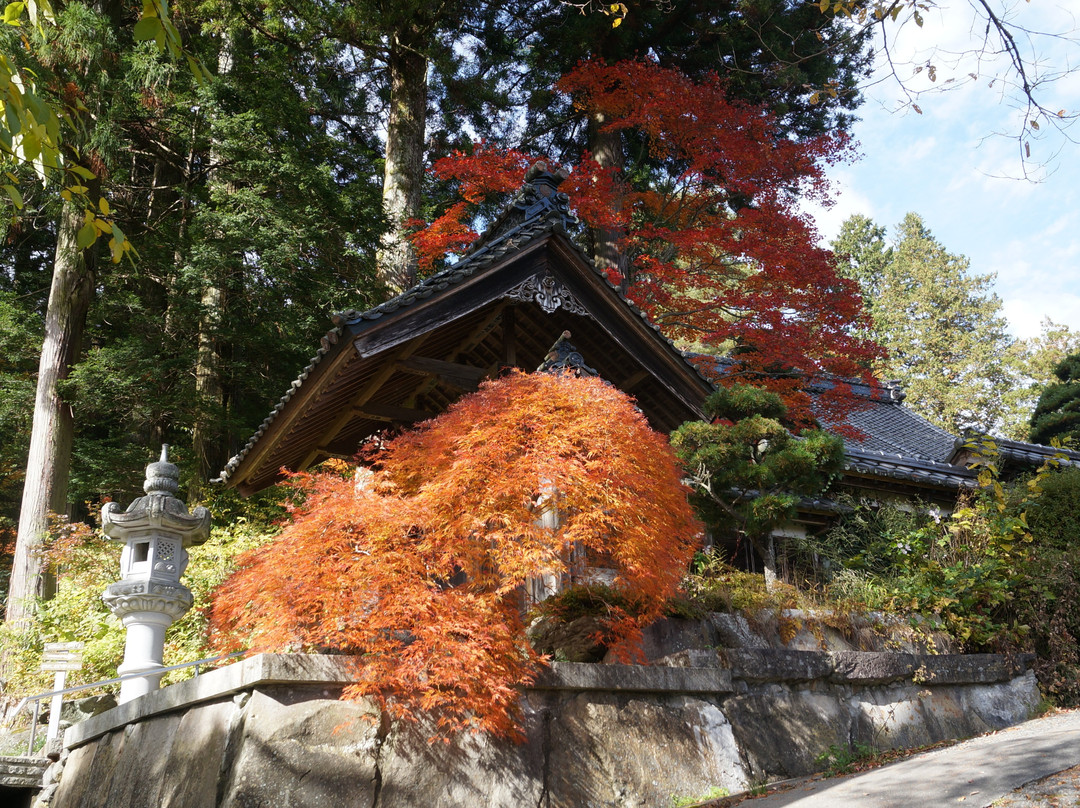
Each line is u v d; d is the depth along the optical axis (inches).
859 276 1603.1
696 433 356.2
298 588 211.8
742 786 246.4
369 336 293.0
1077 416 1018.1
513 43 775.1
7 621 517.0
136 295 699.4
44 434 588.1
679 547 260.8
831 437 371.9
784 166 625.9
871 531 500.1
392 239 679.1
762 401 368.5
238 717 196.4
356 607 205.8
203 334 680.4
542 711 223.1
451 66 682.8
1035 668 350.3
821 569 465.4
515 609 234.5
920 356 1451.8
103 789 245.3
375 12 637.9
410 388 395.2
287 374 698.2
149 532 296.5
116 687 367.6
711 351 989.8
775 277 589.3
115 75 610.5
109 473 659.4
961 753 239.9
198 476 643.5
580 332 359.9
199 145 695.7
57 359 606.5
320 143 717.9
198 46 713.0
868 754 279.1
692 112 626.8
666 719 243.9
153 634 285.6
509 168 606.2
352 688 197.0
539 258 326.0
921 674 310.8
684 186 687.1
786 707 275.1
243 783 182.7
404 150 687.7
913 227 1657.2
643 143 753.0
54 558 502.9
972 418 1371.8
